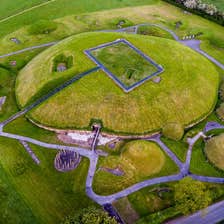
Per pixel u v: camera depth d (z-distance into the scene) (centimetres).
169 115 5338
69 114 5262
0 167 4612
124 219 4025
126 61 6056
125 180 4469
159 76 5778
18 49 7262
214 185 4434
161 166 4678
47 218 4034
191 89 5722
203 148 4984
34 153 4828
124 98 5356
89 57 6116
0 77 6306
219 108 5681
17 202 4181
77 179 4484
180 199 3869
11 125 5281
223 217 4081
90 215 3556
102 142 5022
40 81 5784
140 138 5116
